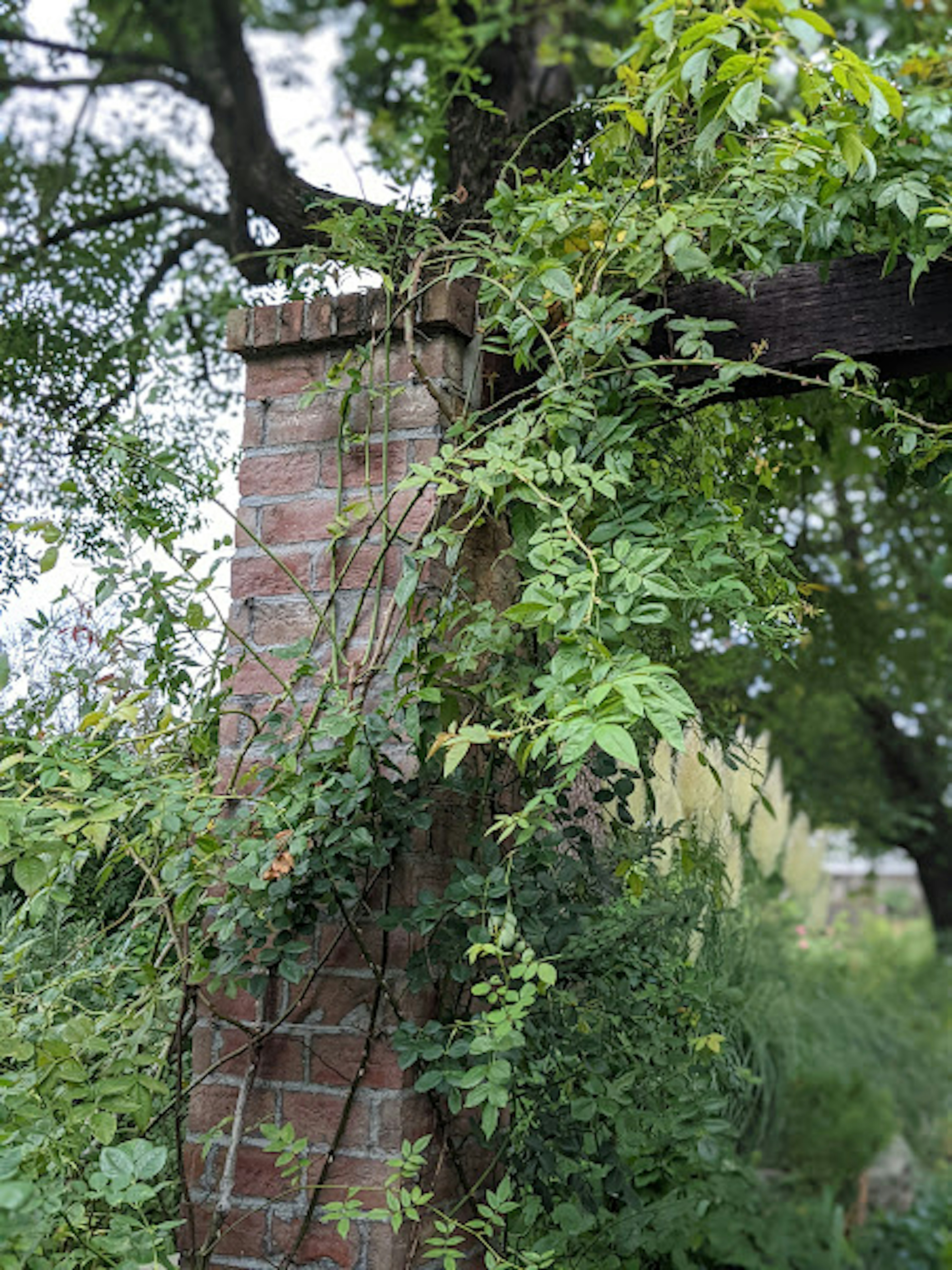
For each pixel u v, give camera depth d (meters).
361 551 2.09
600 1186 2.34
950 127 2.12
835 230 1.96
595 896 2.26
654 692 1.53
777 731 5.94
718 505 2.10
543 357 2.11
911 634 6.34
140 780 1.95
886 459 2.30
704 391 1.96
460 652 1.93
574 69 4.39
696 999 2.51
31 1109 1.66
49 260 3.54
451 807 2.04
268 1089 1.96
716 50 1.89
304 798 1.80
